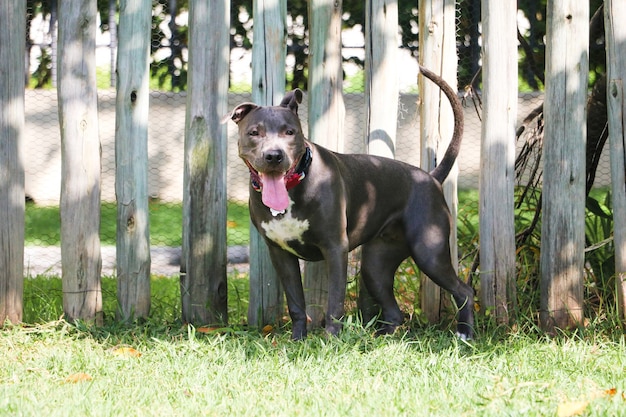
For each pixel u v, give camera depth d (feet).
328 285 17.95
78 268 18.84
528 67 34.99
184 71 37.52
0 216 18.63
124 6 18.70
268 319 19.74
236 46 35.60
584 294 19.94
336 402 13.06
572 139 18.16
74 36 18.51
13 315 18.85
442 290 19.95
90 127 18.74
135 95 18.78
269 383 14.37
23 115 18.88
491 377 14.32
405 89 37.76
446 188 19.81
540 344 17.06
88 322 18.88
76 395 13.41
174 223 34.68
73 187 18.74
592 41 22.93
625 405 12.56
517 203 21.83
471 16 32.19
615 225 18.20
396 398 13.16
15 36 18.54
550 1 18.22
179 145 39.34
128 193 18.93
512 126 18.83
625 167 18.07
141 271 19.16
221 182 19.27
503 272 18.92
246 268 28.99
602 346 16.76
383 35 19.52
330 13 19.43
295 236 17.39
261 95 19.30
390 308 19.42
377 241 19.25
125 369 15.30
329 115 19.54
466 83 32.91
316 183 17.12
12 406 12.78
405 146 37.24
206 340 17.33
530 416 12.19
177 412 12.70
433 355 15.70
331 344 16.24
